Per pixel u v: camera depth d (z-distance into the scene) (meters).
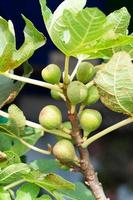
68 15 0.82
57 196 0.94
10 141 1.07
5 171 0.92
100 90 0.89
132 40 0.84
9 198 0.94
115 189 2.53
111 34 0.84
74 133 0.93
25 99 2.62
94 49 0.86
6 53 0.89
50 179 0.90
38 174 0.90
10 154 0.95
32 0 2.37
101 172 2.56
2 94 1.05
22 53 0.89
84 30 0.83
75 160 0.94
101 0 2.26
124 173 2.56
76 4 0.91
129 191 2.52
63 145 0.92
